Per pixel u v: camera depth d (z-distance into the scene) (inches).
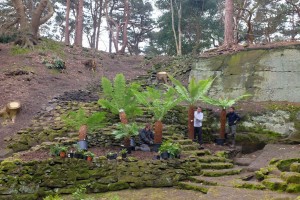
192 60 725.9
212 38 1213.7
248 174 311.0
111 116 416.5
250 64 559.5
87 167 283.3
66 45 844.0
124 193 272.5
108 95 364.2
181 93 411.5
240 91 546.9
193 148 371.9
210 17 1221.7
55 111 442.9
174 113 462.0
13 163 266.8
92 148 348.2
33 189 265.1
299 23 980.6
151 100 398.3
